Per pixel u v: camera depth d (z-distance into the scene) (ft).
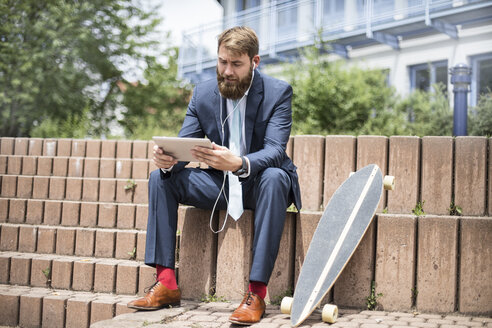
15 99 42.63
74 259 12.57
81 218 14.06
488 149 11.21
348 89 26.32
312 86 26.09
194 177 10.07
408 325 8.86
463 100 21.27
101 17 46.60
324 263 9.46
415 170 11.74
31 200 14.49
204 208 10.46
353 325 8.76
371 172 10.64
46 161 16.20
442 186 11.47
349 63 39.34
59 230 13.32
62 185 15.14
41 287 12.48
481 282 9.75
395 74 36.73
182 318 9.22
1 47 42.80
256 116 10.17
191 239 11.16
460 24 32.78
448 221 9.95
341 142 12.60
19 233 13.70
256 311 8.87
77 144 16.63
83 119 35.68
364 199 10.21
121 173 15.55
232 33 9.62
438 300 9.91
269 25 41.06
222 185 10.12
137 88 51.93
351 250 9.47
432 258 9.99
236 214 9.91
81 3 45.83
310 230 10.58
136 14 48.80
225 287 10.87
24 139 17.19
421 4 32.86
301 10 39.37
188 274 11.11
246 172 9.24
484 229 9.78
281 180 9.36
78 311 11.19
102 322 8.70
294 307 8.90
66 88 43.98
